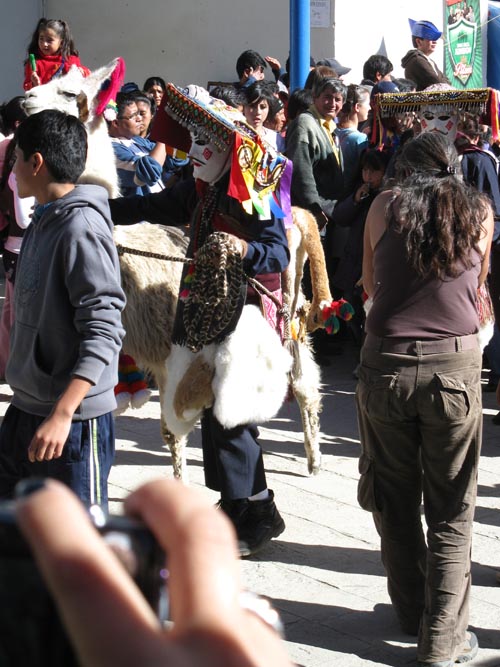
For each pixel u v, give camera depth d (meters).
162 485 0.51
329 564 3.90
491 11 10.20
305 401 4.75
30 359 2.84
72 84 4.02
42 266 2.79
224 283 3.64
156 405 6.20
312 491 4.70
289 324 4.08
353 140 7.47
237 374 3.66
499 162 6.34
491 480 4.92
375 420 3.09
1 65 11.55
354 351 7.88
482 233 3.05
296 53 7.98
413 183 3.06
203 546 0.47
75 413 2.81
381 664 3.13
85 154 2.89
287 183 3.79
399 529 3.23
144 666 0.42
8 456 2.97
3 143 6.22
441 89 6.21
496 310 5.70
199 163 3.75
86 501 2.86
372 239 3.17
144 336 4.23
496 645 3.25
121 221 4.02
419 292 3.01
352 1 9.94
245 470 3.88
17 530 0.46
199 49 11.03
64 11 11.55
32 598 0.46
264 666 0.44
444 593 3.06
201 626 0.44
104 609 0.43
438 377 2.97
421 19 10.55
